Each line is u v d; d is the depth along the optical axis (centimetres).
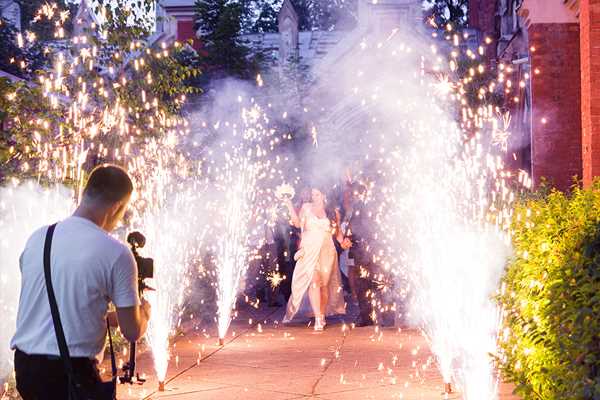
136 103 1263
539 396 658
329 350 1113
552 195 910
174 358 1057
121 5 1255
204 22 2538
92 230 434
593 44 1205
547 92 1595
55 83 1073
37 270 430
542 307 629
